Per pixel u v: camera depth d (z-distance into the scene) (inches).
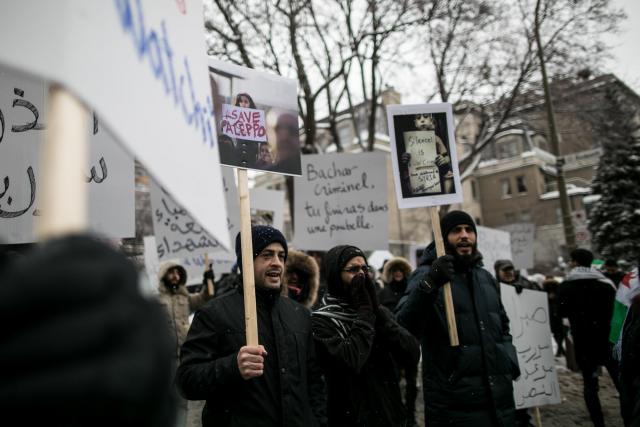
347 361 97.0
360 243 225.9
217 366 80.3
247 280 81.8
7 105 76.9
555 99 545.3
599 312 186.5
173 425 21.5
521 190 1619.1
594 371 186.7
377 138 1166.3
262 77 103.4
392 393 106.7
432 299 114.8
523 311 184.9
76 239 20.9
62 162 24.2
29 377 16.9
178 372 85.2
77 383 16.9
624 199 767.1
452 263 129.0
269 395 84.4
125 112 31.3
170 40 42.0
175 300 193.9
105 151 89.7
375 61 461.7
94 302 18.5
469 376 117.1
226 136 95.7
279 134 103.3
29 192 76.5
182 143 39.5
